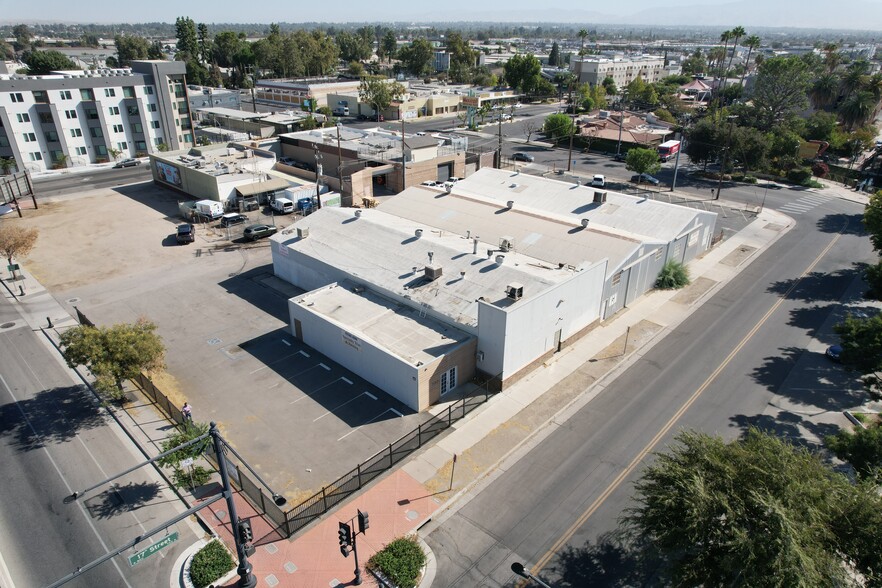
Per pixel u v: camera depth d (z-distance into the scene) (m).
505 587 23.66
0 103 88.81
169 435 32.62
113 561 24.83
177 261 57.41
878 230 50.78
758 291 52.06
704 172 93.75
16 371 39.03
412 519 26.97
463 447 31.81
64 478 29.45
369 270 45.34
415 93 156.88
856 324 32.91
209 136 111.06
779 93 107.75
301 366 39.38
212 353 41.00
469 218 56.44
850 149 104.44
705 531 19.23
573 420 34.22
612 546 25.61
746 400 36.16
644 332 44.69
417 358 34.81
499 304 37.88
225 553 24.77
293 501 27.95
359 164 81.12
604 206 59.44
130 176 90.12
